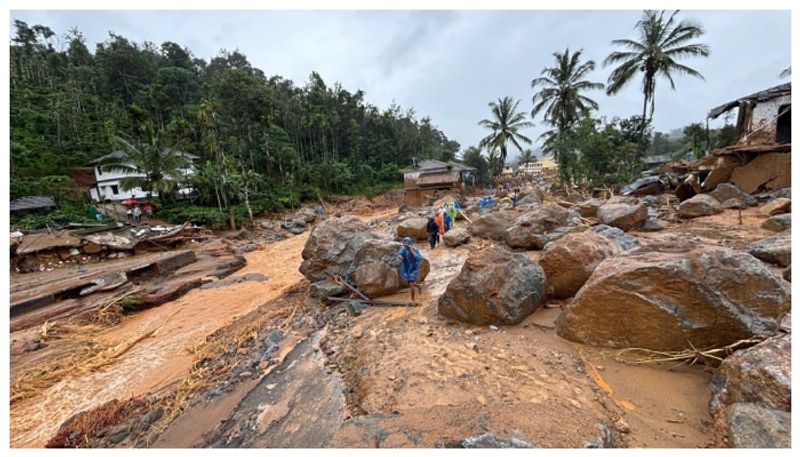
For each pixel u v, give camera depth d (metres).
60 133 37.28
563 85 32.16
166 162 28.56
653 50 24.80
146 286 12.69
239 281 13.56
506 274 5.66
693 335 3.88
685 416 3.21
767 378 2.83
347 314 7.41
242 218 28.06
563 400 3.54
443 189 37.50
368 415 3.52
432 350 5.01
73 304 10.30
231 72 36.31
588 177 25.14
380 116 63.59
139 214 25.38
